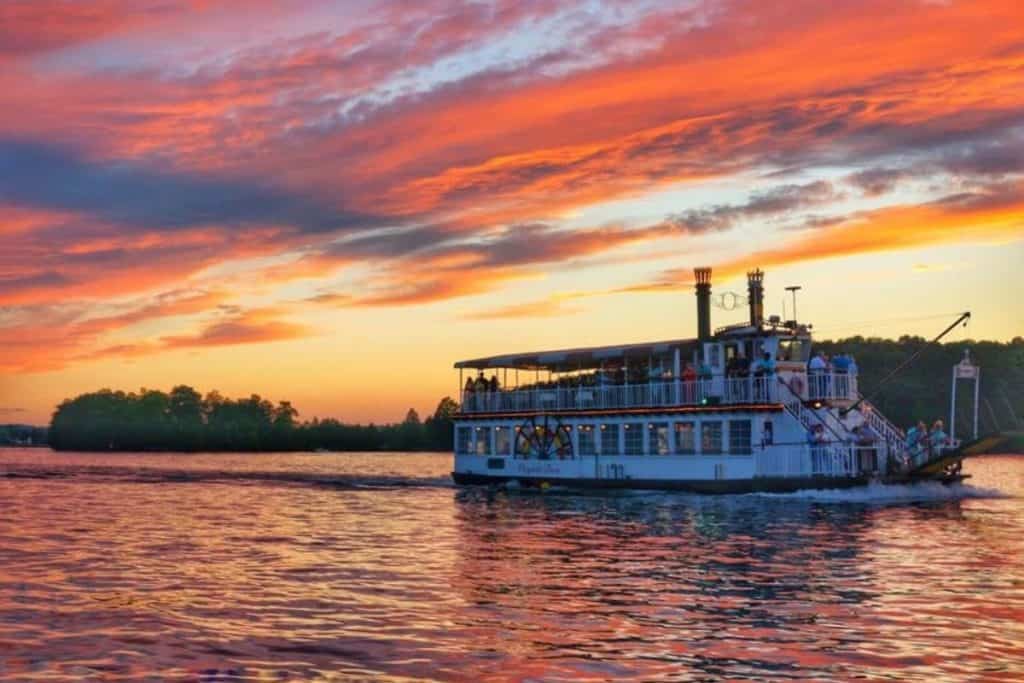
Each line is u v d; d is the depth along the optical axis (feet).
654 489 195.83
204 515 165.58
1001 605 72.54
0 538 126.72
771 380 180.34
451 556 104.27
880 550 103.96
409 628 66.33
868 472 178.19
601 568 93.76
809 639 61.77
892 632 63.57
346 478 318.65
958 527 126.93
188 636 64.54
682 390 194.08
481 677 54.08
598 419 207.41
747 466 181.78
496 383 239.09
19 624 68.69
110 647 61.67
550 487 216.54
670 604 73.92
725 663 56.18
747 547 108.06
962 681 52.34
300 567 96.78
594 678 53.47
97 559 104.17
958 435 520.42
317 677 54.49
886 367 558.97
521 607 73.36
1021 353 527.81
